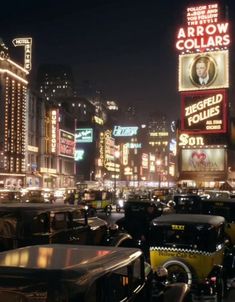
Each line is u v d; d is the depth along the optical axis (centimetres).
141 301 630
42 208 1177
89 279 443
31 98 12294
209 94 8575
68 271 436
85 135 18475
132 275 577
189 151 8644
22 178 11475
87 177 18162
